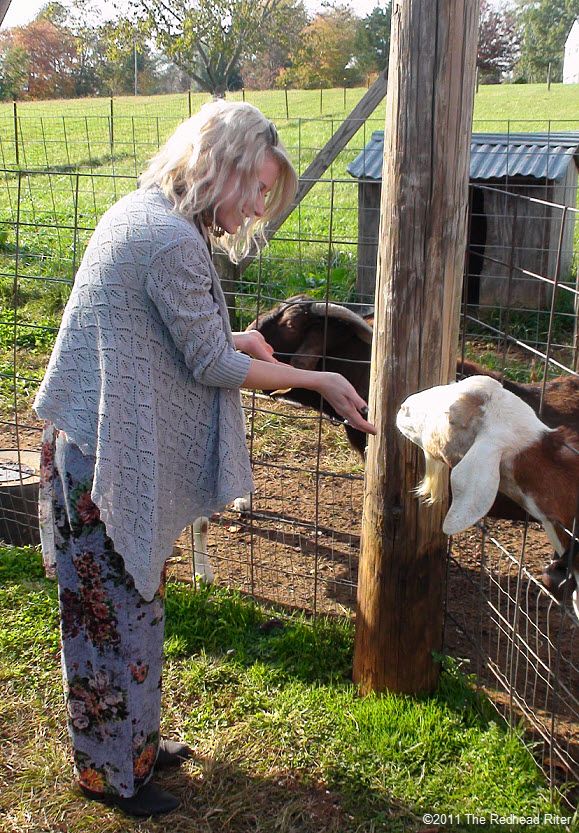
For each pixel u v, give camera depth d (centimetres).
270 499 502
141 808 274
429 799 279
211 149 217
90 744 268
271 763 296
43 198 1173
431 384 289
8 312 784
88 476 238
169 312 221
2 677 339
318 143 1438
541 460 259
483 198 791
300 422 597
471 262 845
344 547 448
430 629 318
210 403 246
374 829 268
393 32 260
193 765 296
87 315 227
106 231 226
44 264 899
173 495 247
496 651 361
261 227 257
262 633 367
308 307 443
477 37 261
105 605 249
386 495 301
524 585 412
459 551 447
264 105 1883
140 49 1347
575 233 909
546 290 788
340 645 356
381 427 296
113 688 257
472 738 301
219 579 414
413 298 278
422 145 262
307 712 318
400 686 322
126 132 1631
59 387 234
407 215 270
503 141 821
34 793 284
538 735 308
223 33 1221
